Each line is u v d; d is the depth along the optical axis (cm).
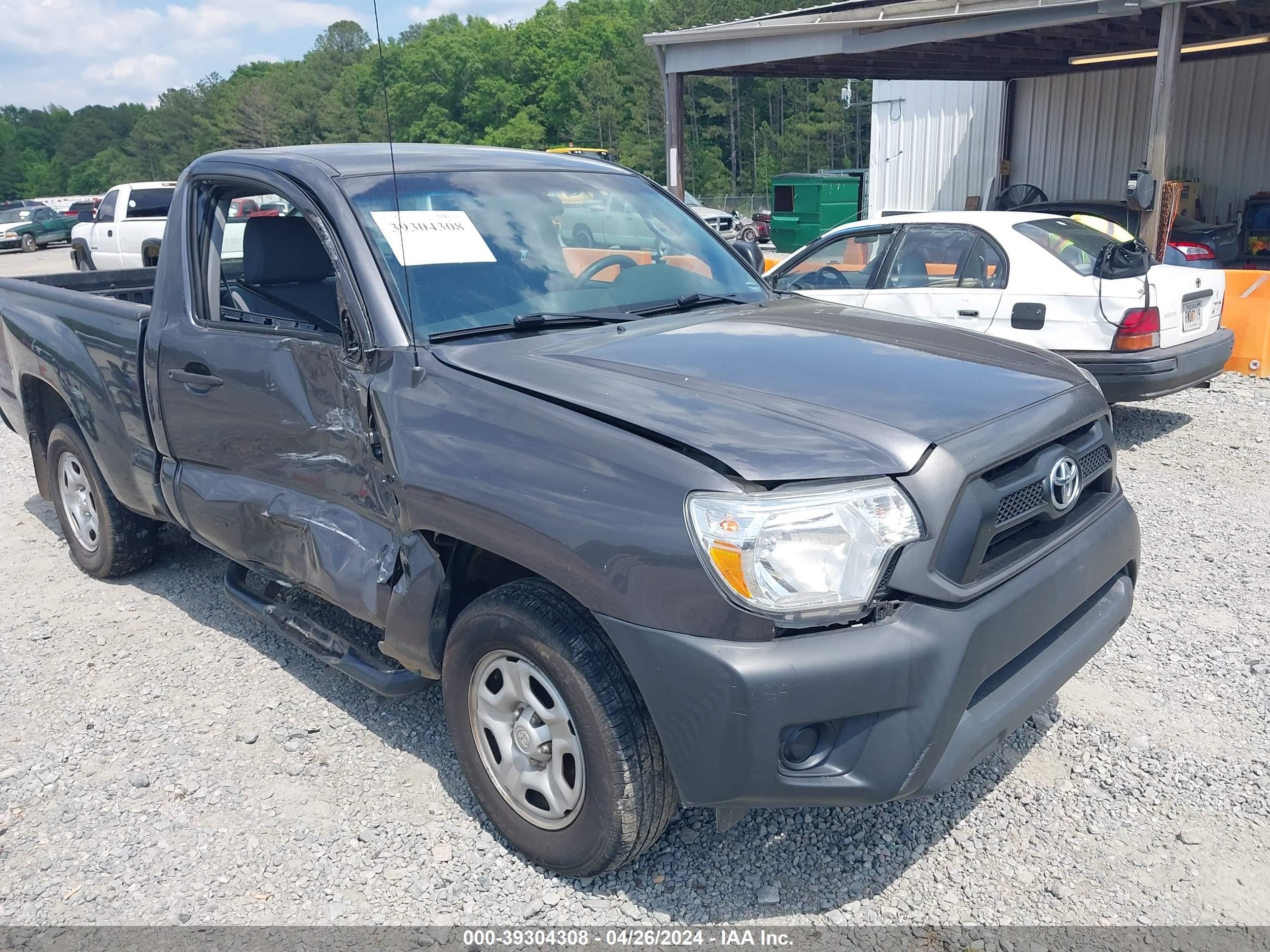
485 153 400
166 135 13538
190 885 287
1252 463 679
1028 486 268
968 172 1938
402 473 296
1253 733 350
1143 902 272
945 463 245
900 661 234
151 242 1819
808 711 230
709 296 381
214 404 376
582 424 261
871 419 255
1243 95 1591
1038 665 274
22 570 539
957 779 246
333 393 326
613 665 255
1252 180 1609
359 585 320
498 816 295
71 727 375
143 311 422
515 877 288
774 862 292
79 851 303
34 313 499
